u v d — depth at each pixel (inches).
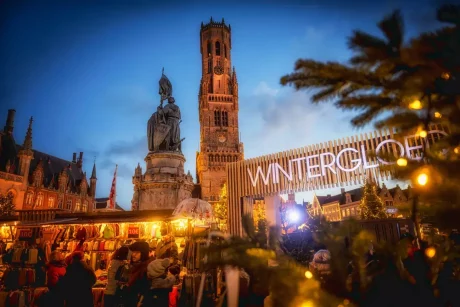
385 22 82.0
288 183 615.8
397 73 88.0
